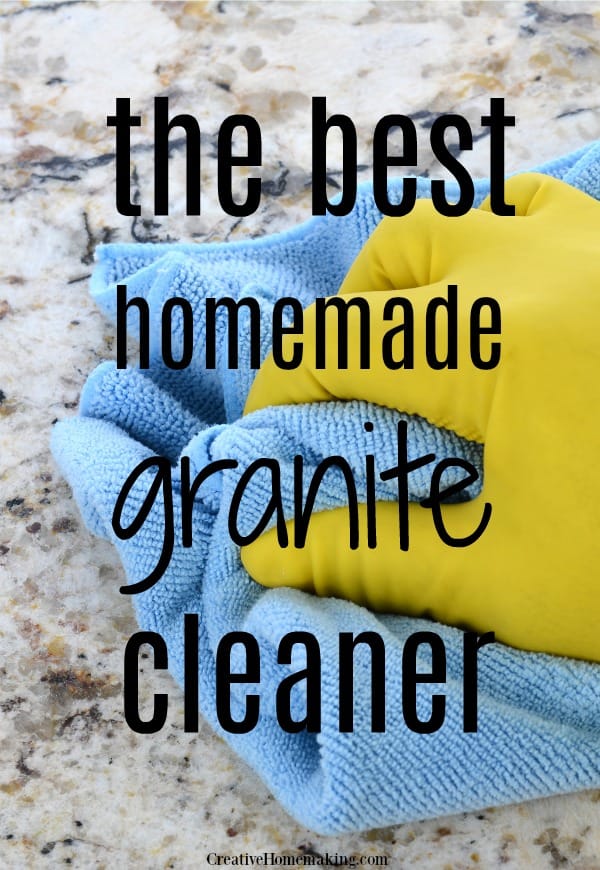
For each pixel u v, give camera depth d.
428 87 1.13
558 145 1.09
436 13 1.18
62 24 1.17
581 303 0.62
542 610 0.65
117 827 0.71
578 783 0.67
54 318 0.97
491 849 0.69
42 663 0.78
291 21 1.17
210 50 1.15
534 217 0.71
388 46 1.16
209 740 0.75
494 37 1.16
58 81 1.13
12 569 0.83
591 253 0.65
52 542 0.84
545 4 1.18
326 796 0.64
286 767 0.69
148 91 1.12
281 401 0.74
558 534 0.62
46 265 1.00
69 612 0.81
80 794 0.73
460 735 0.65
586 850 0.68
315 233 0.96
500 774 0.66
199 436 0.74
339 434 0.69
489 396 0.63
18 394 0.92
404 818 0.65
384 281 0.76
